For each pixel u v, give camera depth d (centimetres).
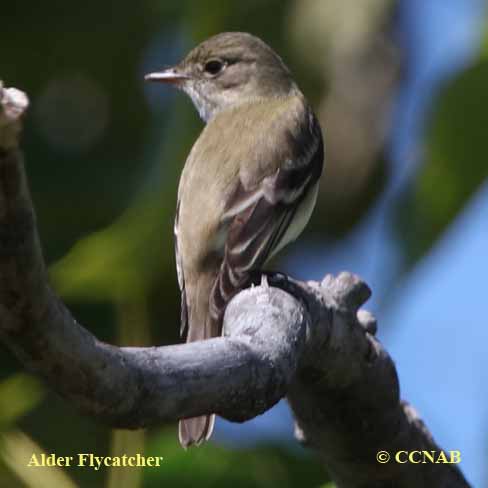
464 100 934
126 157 1255
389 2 1302
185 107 1098
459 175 952
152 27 1342
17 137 477
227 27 1292
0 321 508
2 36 1347
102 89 1330
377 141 1319
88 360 524
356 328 813
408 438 876
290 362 627
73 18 1338
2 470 865
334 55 1310
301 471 927
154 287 1158
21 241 495
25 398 891
